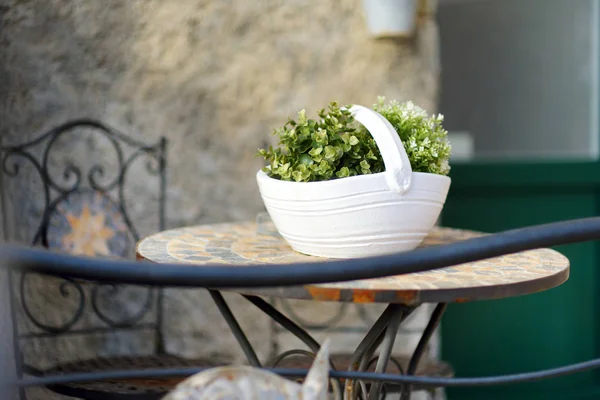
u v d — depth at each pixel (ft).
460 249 2.01
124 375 2.40
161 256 3.73
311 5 7.30
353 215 3.51
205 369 2.48
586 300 8.70
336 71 7.36
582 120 9.07
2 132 6.44
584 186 8.66
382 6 6.93
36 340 6.55
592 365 2.71
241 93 7.26
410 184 3.51
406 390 4.45
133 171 7.04
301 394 2.31
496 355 8.57
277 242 4.33
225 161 7.29
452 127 9.52
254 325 7.36
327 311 7.34
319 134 3.64
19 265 1.93
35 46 6.61
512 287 3.14
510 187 8.54
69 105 6.77
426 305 7.41
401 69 7.43
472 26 9.46
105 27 6.85
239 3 7.18
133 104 7.00
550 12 9.12
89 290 6.85
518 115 9.42
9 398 2.31
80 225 6.78
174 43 7.07
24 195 6.61
